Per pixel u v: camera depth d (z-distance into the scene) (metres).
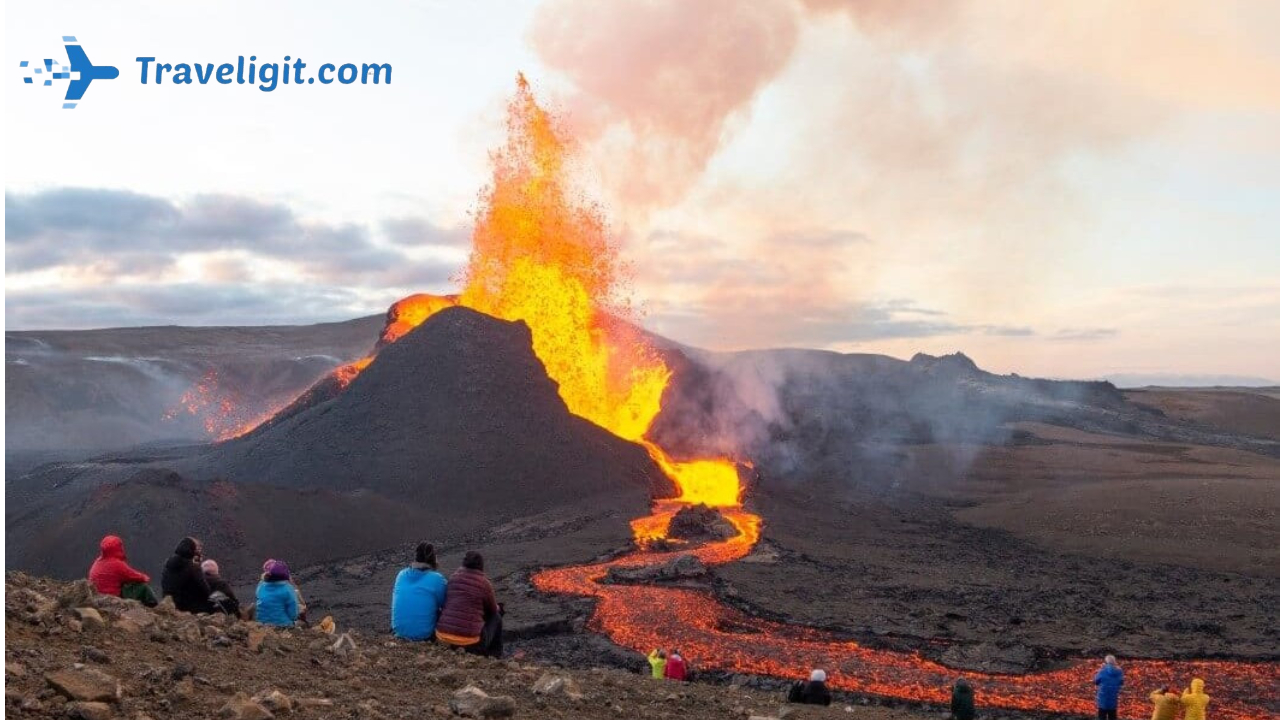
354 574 58.00
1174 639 43.41
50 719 5.98
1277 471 122.62
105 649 8.05
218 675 8.12
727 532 70.06
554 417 94.69
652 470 93.25
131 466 99.00
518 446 89.06
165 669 7.75
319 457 86.69
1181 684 35.81
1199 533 78.25
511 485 83.94
